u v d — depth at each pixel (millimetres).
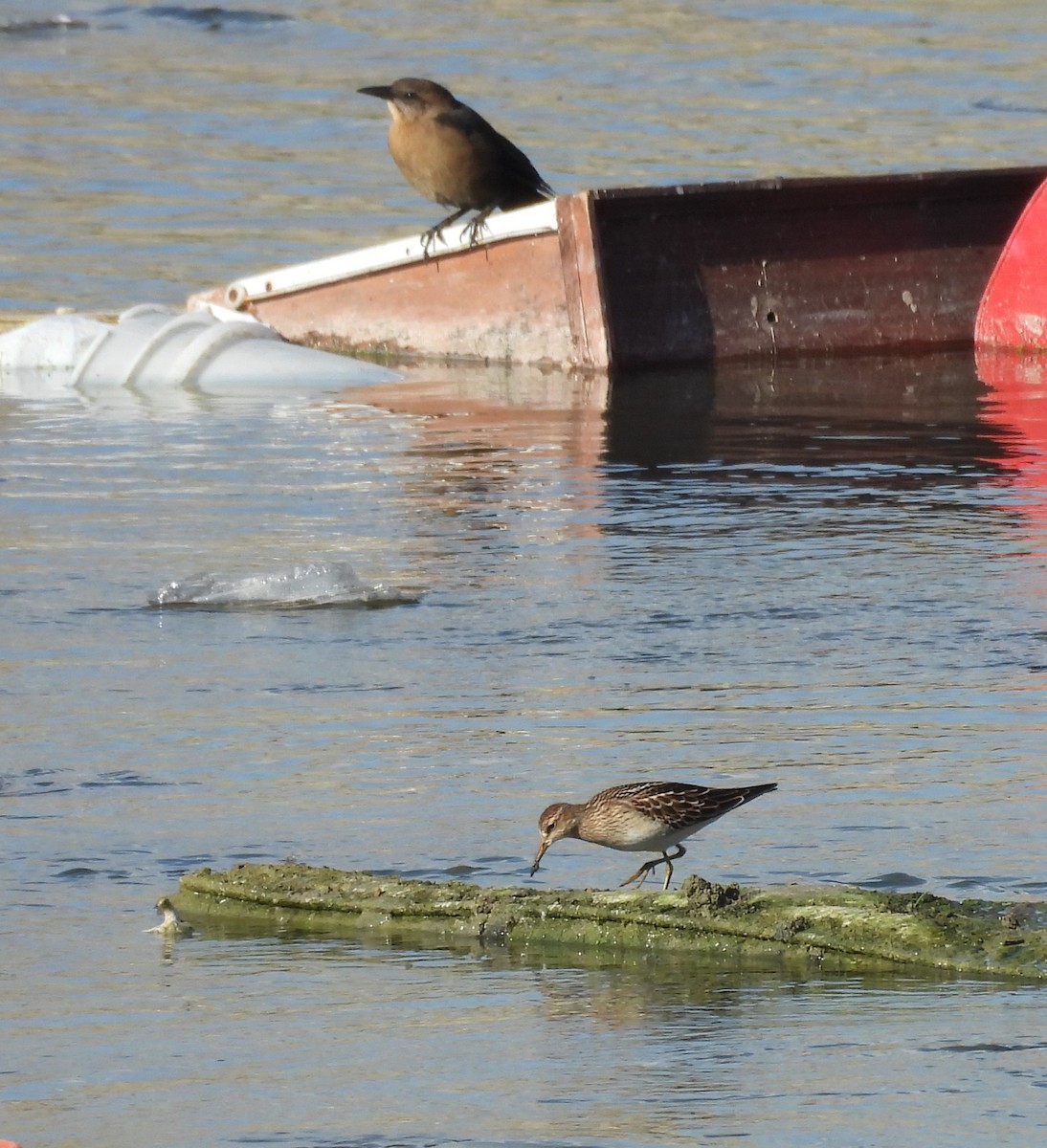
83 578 13773
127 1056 6812
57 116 37625
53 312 25047
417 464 17625
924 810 9172
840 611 12750
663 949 7785
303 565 13773
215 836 9062
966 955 7473
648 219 22906
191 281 26578
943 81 39844
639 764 9930
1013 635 12164
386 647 12117
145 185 32094
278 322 24734
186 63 42906
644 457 17828
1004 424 19250
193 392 21844
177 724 10688
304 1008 7250
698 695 11094
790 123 35812
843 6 48000
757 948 7723
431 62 42188
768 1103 6297
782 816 9133
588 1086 6473
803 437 18703
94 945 7902
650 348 22953
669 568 13898
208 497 16359
